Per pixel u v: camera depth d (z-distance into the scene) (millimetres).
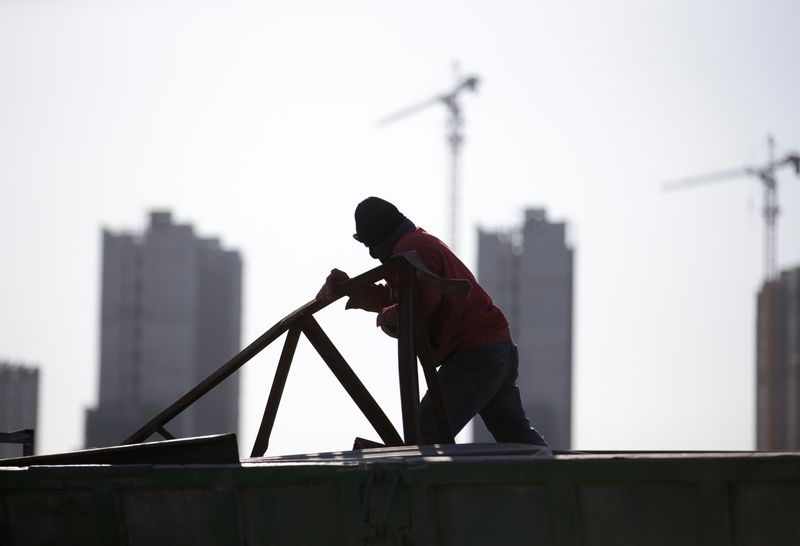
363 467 11688
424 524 11523
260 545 12070
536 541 11375
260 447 16031
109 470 12461
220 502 12117
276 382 16203
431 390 15203
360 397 16062
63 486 12539
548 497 11297
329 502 11914
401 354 14906
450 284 14695
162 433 16094
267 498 12086
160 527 12383
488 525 11477
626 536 11188
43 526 12695
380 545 11617
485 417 16672
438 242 15750
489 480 11406
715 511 10969
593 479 11180
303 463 12008
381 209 15984
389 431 15938
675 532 11109
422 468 11539
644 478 11086
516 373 16406
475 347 15789
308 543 11945
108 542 12492
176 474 12258
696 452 13156
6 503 12773
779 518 10914
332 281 15703
